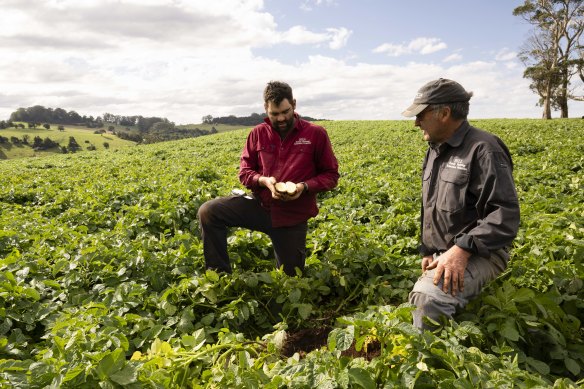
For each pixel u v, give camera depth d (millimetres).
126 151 30750
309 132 4508
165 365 3043
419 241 5773
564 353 3289
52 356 2926
